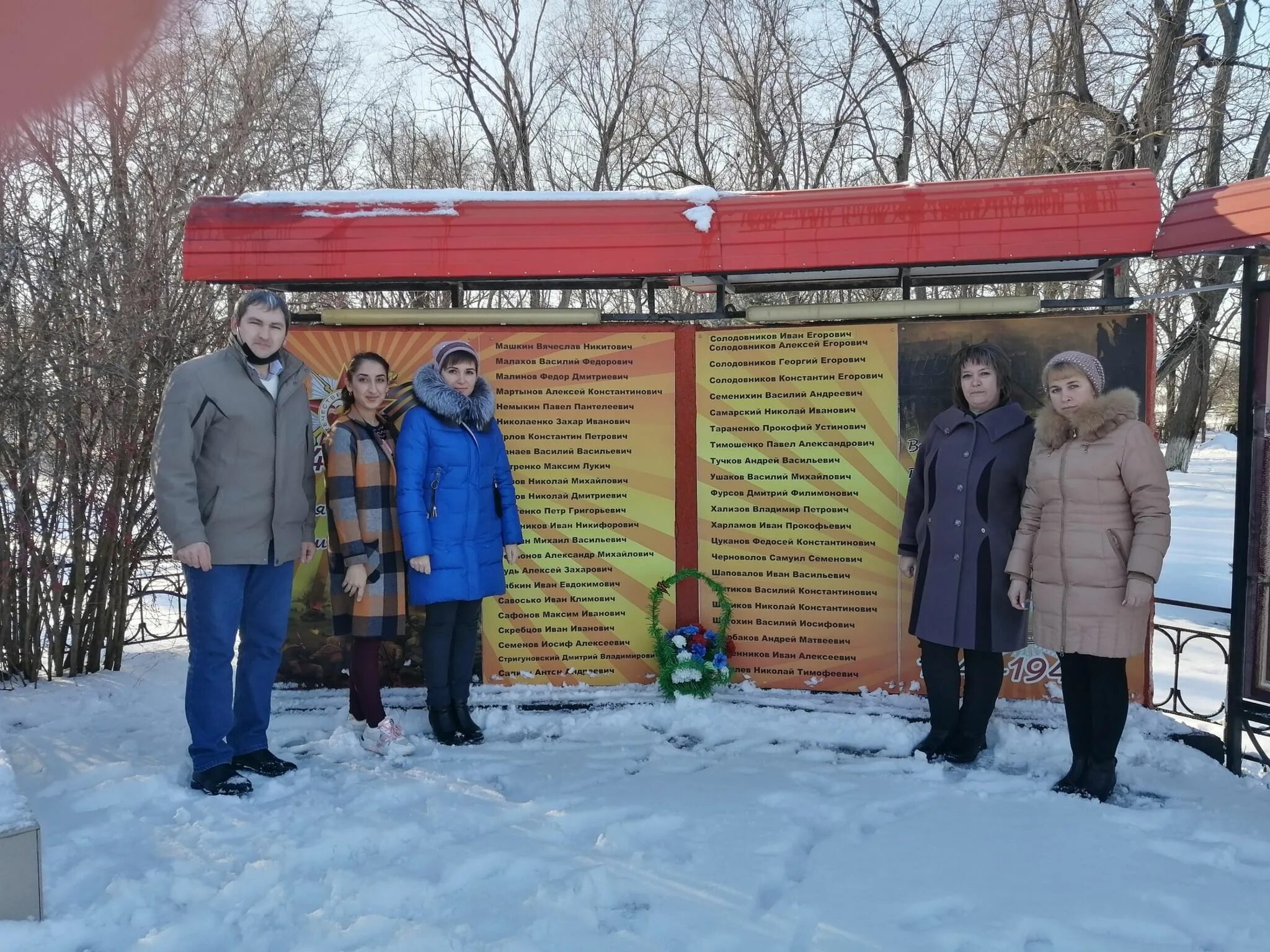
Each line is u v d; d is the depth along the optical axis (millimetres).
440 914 2586
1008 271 4582
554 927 2496
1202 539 10859
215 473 3430
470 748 3975
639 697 4465
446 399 3869
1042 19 12102
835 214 4051
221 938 2465
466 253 4129
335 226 4148
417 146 15133
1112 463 3279
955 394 3928
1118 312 4145
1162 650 6336
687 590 4598
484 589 4004
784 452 4469
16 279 4922
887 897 2664
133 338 5117
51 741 4055
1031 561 3525
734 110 15266
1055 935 2477
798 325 4418
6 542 5078
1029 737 3979
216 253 4117
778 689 4520
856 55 14812
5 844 2455
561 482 4555
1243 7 11891
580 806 3301
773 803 3367
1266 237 3512
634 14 15977
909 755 3902
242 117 6305
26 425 5023
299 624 4527
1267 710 3713
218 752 3488
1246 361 3727
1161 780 3625
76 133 5145
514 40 16516
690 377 4551
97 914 2545
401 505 3785
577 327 4516
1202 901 2648
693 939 2453
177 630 6195
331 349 4414
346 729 4031
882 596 4395
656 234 4121
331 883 2713
